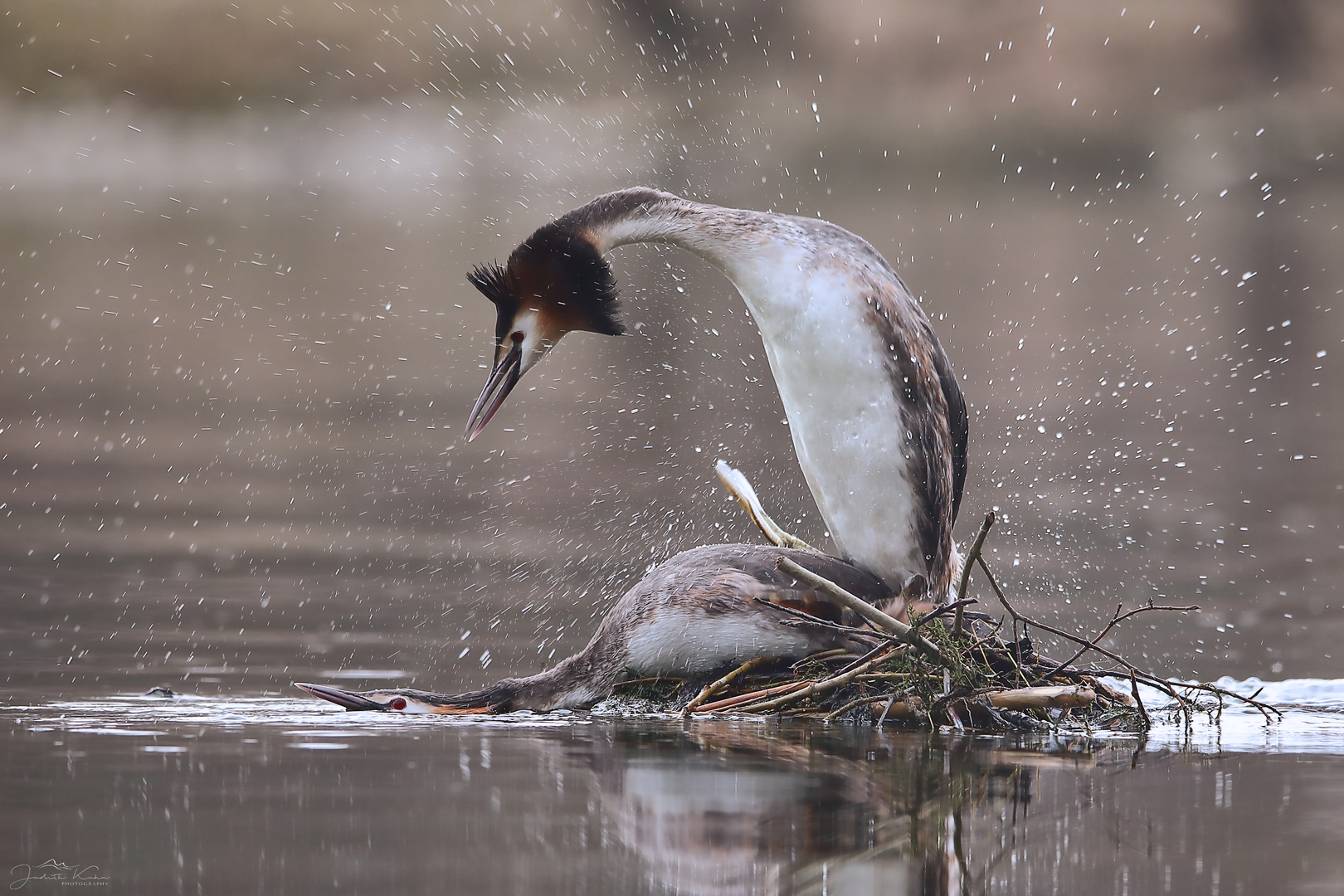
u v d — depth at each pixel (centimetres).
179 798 574
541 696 805
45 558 1180
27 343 2450
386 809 561
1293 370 2295
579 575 1162
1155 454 1712
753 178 4456
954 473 888
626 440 1800
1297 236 3844
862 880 484
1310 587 1127
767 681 819
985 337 2428
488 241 3591
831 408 836
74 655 878
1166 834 535
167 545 1249
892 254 3344
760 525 928
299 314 2747
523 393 2136
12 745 664
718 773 628
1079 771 638
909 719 760
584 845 516
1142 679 769
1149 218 4184
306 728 722
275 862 493
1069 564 1205
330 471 1627
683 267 3091
